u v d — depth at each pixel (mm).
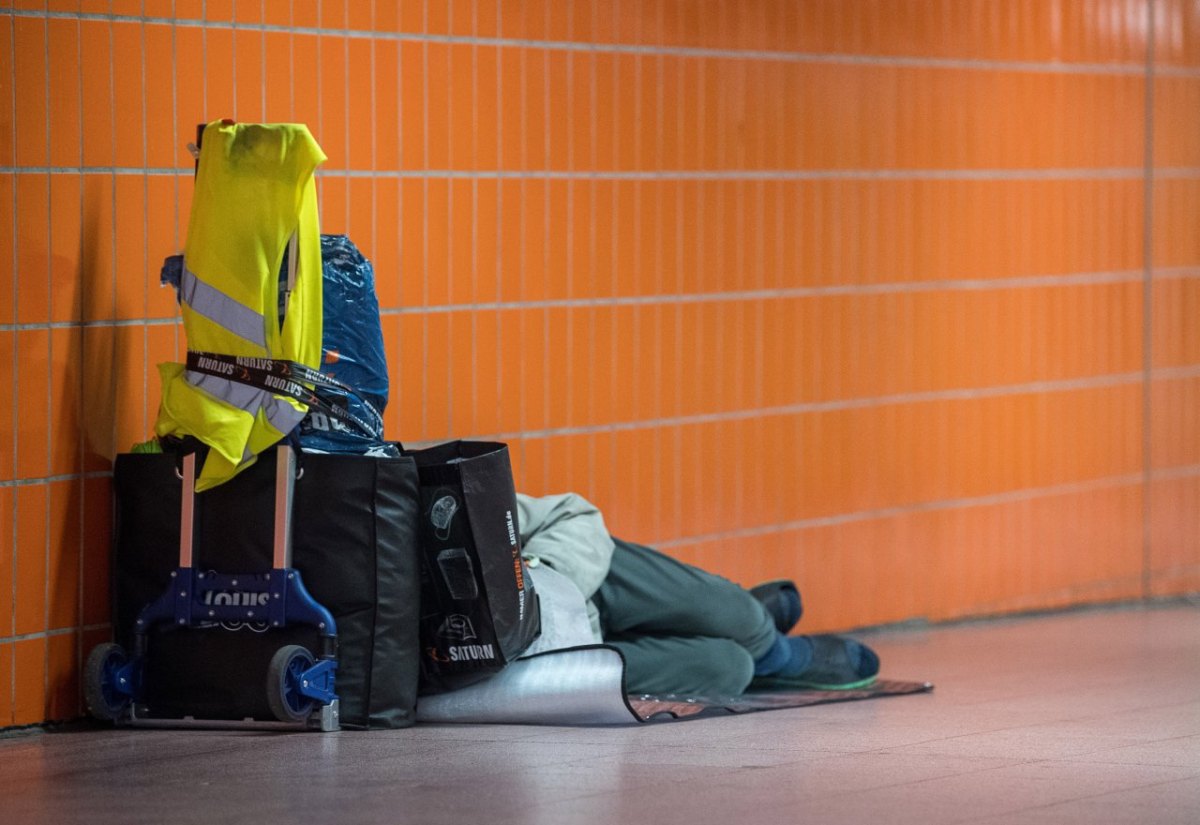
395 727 9367
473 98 11547
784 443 13328
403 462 9312
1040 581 15023
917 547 14195
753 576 13195
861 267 13688
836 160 13492
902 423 14023
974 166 14336
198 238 9344
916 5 13898
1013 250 14625
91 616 9898
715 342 12883
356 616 9258
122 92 9945
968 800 7422
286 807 7387
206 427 9250
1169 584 15867
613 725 9555
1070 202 14992
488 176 11641
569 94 12023
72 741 9195
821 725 9672
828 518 13617
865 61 13609
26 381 9602
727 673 10719
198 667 9336
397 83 11180
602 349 12281
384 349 10625
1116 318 15383
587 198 12148
